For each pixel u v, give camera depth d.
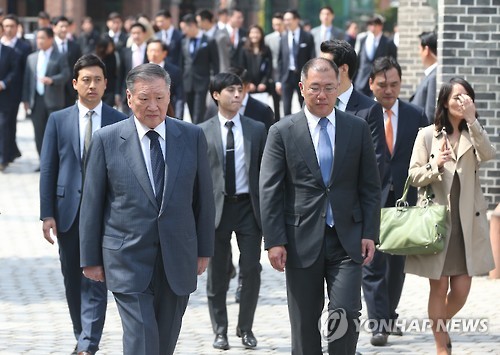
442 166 12.22
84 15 62.22
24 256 19.03
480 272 12.31
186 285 10.17
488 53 18.14
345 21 74.56
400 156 13.86
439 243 12.09
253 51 31.48
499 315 14.97
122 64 28.41
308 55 32.34
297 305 11.03
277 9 70.38
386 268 13.73
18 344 13.44
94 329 12.26
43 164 12.58
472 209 12.31
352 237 10.89
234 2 58.62
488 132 18.28
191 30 31.30
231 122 13.84
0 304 15.61
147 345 9.93
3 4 62.34
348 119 11.05
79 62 12.64
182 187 10.17
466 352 13.23
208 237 10.43
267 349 13.45
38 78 27.45
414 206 13.03
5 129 28.55
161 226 10.08
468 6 18.14
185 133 10.33
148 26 28.19
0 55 28.27
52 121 12.65
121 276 10.08
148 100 10.09
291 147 10.97
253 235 13.64
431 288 12.49
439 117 12.42
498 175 18.39
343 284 10.81
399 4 27.45
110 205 10.23
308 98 10.97
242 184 13.69
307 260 10.91
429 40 17.73
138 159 10.16
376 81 13.84
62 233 12.54
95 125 12.64
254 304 13.59
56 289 16.61
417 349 13.41
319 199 10.92
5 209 23.50
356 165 11.02
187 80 31.38
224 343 13.44
